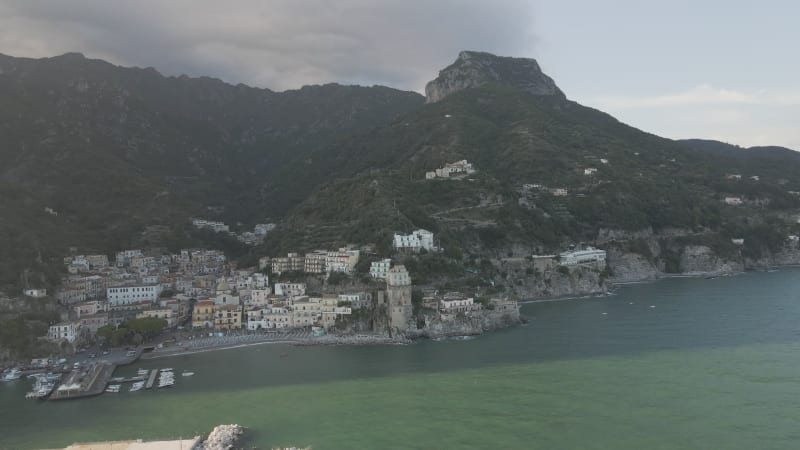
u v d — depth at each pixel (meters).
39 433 173.62
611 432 165.75
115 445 160.12
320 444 162.25
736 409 179.25
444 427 171.88
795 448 153.75
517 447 157.88
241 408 191.00
